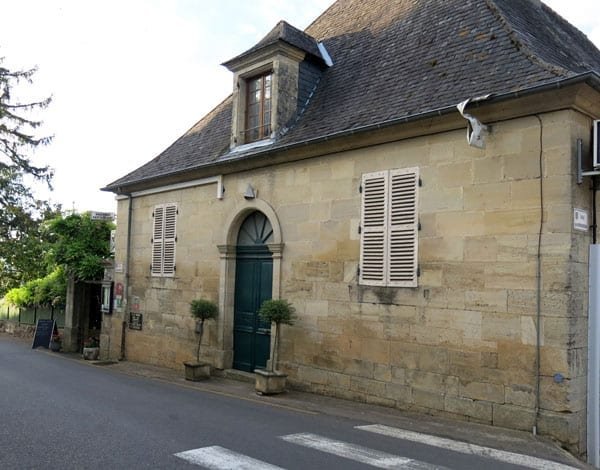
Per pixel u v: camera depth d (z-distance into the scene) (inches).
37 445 224.8
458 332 292.8
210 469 195.9
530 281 267.6
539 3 444.5
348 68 423.8
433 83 331.9
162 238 514.3
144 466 198.4
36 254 892.0
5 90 925.2
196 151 509.0
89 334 655.8
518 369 268.8
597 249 265.7
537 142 271.0
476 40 338.3
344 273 351.6
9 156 922.1
